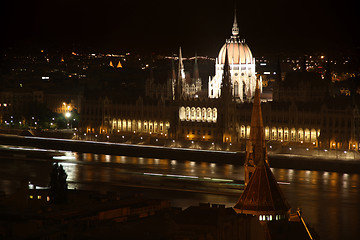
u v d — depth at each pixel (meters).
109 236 190.12
